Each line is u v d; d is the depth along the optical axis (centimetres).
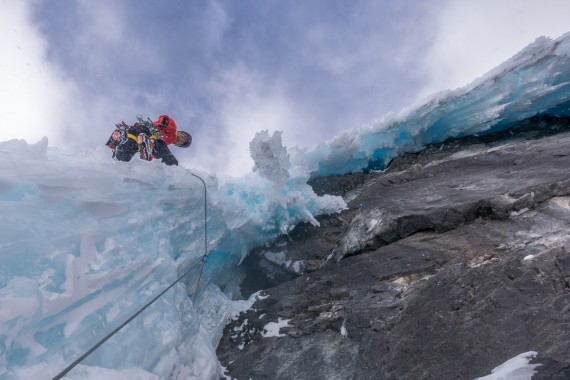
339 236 508
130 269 219
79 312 177
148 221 270
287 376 266
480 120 617
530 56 564
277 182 498
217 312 372
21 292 141
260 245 536
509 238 322
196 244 367
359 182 689
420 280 315
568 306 212
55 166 182
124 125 375
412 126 667
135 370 188
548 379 158
